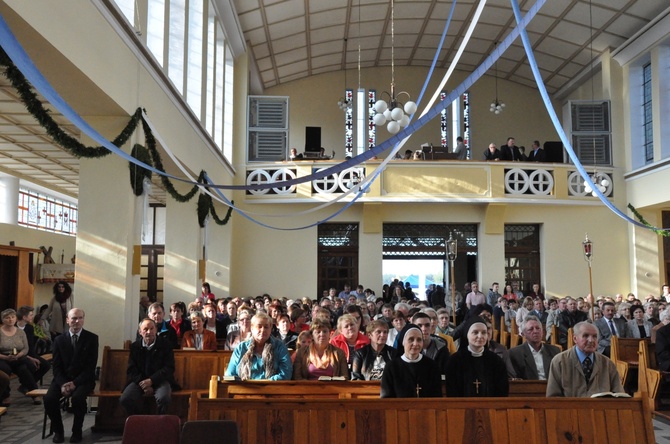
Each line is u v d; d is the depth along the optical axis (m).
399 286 20.59
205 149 15.96
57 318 14.26
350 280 21.53
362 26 22.53
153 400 8.66
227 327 11.05
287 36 22.17
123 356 8.84
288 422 5.04
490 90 26.42
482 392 5.71
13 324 10.86
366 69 26.34
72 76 8.03
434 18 22.28
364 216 20.92
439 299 20.52
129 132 9.55
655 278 20.91
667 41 19.55
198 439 4.73
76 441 8.00
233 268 21.05
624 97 21.70
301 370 7.18
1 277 16.39
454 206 21.22
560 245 21.31
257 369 6.87
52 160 17.44
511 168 20.52
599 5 19.70
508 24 22.50
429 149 21.08
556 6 20.28
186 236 15.91
